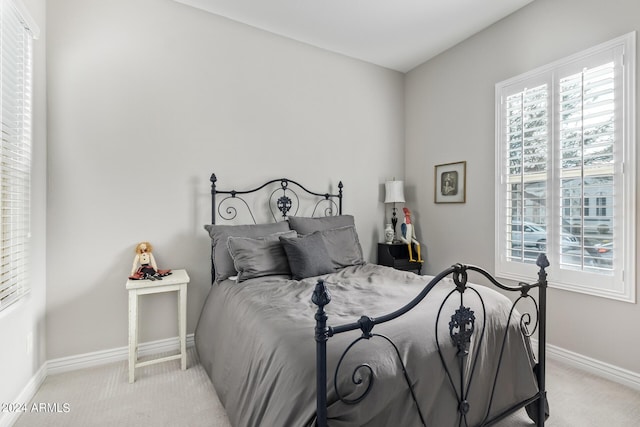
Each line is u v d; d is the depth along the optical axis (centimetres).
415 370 126
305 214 328
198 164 271
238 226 267
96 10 234
